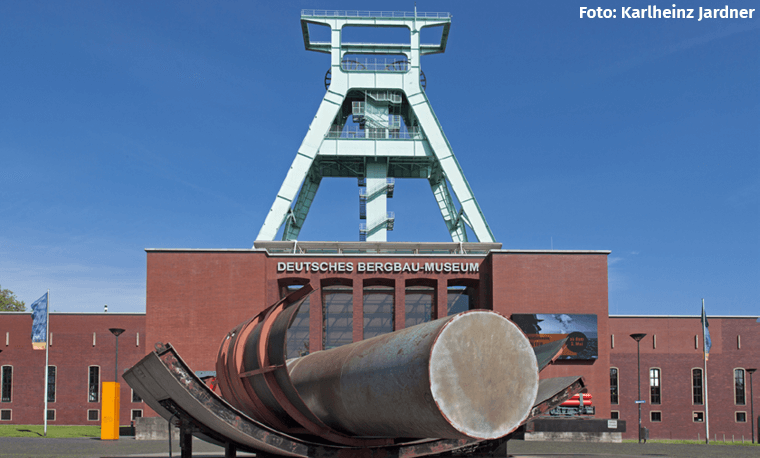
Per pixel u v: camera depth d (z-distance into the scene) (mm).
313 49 54719
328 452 11391
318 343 42875
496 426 8234
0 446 27234
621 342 55594
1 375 54875
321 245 46625
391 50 54594
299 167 51219
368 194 52750
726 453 28609
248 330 12883
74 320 55719
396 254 43781
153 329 41656
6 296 85438
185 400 10938
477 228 49625
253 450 12633
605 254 43312
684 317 56031
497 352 8367
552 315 42281
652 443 40156
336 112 52625
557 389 13117
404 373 8609
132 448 26500
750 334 56094
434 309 45531
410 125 59562
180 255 42625
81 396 54562
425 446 12078
